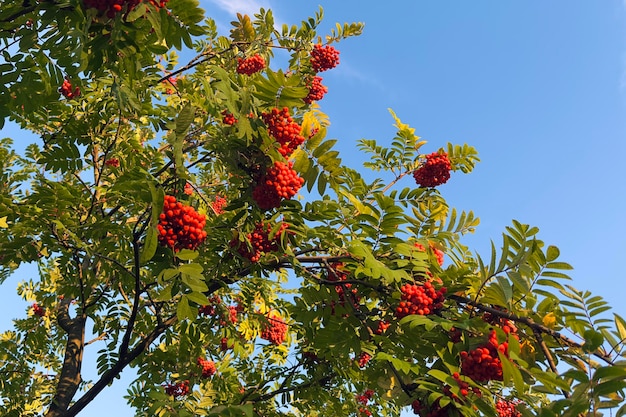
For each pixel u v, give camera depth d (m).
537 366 3.58
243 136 3.74
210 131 4.85
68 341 7.67
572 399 2.62
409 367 3.20
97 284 7.19
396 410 7.49
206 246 4.80
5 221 4.87
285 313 7.43
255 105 3.82
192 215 3.30
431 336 3.80
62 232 5.20
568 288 3.39
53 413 6.79
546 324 3.58
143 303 7.09
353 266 4.21
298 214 4.20
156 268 3.30
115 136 6.23
